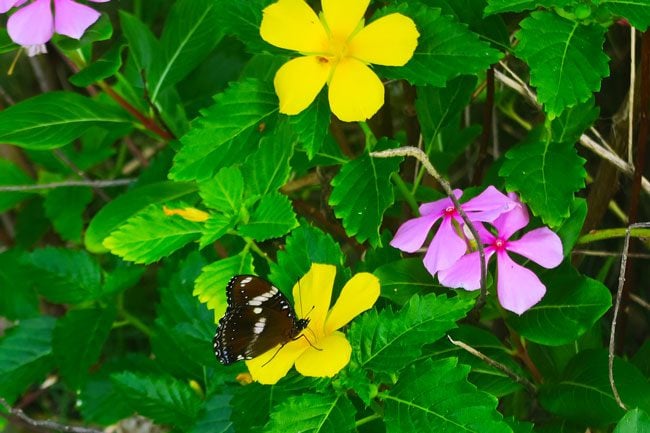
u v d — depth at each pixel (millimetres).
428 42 528
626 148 620
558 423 566
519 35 509
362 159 546
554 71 503
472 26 552
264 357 509
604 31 510
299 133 528
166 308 633
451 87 596
